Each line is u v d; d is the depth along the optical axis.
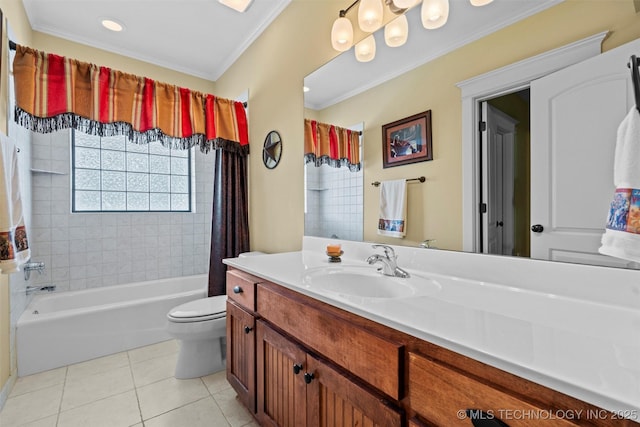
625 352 0.54
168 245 3.04
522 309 0.78
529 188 0.97
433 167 1.27
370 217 1.57
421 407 0.66
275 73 2.31
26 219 2.13
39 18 2.28
